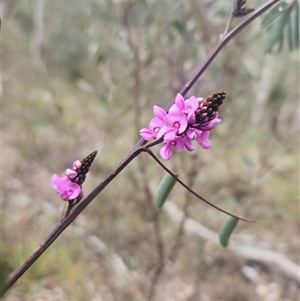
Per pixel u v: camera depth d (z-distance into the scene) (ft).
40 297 1.72
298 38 1.24
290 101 4.06
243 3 0.80
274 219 2.56
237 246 2.16
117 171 0.61
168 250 2.00
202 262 2.13
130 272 1.93
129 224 2.12
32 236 1.90
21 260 1.65
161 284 1.92
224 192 2.22
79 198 0.61
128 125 2.51
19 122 2.59
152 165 2.35
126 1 1.83
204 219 2.39
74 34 3.58
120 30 2.05
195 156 1.85
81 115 3.10
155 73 2.21
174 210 2.29
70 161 2.72
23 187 2.49
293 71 3.92
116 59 2.44
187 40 1.95
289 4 1.07
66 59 3.57
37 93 2.65
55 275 1.82
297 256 2.26
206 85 2.11
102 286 1.86
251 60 3.20
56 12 3.68
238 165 2.74
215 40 1.86
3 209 2.07
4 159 2.66
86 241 2.01
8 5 2.80
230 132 2.38
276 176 2.96
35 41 2.86
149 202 1.76
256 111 3.23
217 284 2.03
